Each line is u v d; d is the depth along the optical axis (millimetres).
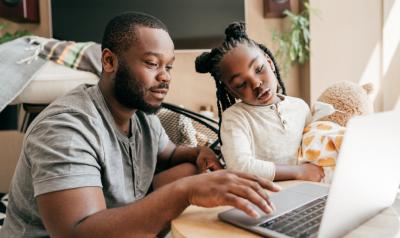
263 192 580
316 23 2727
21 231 844
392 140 528
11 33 2662
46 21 2686
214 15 2686
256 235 536
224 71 1086
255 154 1045
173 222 591
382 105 2836
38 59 1363
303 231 526
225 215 595
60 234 627
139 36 829
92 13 2594
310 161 987
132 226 593
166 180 1062
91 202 656
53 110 784
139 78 839
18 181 817
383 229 556
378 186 553
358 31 2773
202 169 1047
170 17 2660
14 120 2311
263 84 1052
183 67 2861
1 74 1294
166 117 1459
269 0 2699
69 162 675
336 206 469
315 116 1128
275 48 2900
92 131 775
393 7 2764
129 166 923
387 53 2799
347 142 439
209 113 2684
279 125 1056
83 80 1374
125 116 923
